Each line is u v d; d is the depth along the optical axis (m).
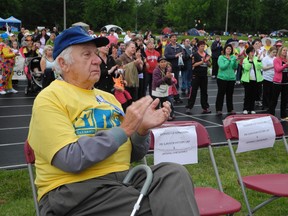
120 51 13.70
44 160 2.50
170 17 88.88
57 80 2.71
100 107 2.70
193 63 11.20
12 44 15.84
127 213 2.37
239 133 4.18
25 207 4.56
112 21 78.38
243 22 88.06
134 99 9.48
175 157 3.75
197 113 11.28
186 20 86.94
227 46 10.91
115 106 2.87
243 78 11.27
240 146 4.20
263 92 11.83
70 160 2.34
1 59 13.77
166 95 9.75
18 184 5.28
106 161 2.54
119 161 2.63
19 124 9.47
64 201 2.40
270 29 91.88
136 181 2.55
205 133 3.94
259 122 4.30
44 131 2.44
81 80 2.67
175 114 11.09
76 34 2.65
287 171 6.20
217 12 85.81
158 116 2.78
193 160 3.84
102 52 7.64
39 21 78.31
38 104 2.51
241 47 17.50
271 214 4.66
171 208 2.28
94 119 2.63
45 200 2.51
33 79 13.63
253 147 4.27
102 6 76.88
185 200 2.29
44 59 10.20
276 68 10.35
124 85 8.32
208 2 85.25
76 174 2.44
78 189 2.40
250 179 4.05
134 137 2.79
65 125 2.47
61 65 2.69
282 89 10.45
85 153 2.33
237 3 87.50
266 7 90.38
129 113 2.46
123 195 2.40
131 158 2.88
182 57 14.40
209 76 20.28
